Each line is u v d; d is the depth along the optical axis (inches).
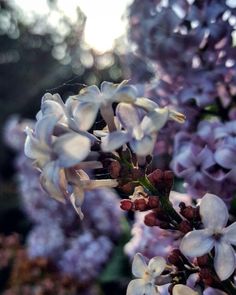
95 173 7.3
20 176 24.2
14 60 89.9
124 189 6.7
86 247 20.6
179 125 11.5
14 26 94.5
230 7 11.9
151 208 6.7
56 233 21.5
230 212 10.7
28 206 23.2
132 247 12.4
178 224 6.9
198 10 12.0
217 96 12.0
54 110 6.4
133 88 6.4
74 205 6.6
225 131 10.2
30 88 81.1
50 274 21.9
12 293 22.0
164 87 12.2
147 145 6.1
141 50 13.1
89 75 46.4
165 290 7.8
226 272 6.4
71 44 69.0
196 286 7.0
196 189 9.9
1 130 72.9
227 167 9.6
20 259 22.5
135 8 13.4
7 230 49.8
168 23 12.3
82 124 6.3
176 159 10.2
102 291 21.1
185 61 12.0
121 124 6.3
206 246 6.5
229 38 11.9
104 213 20.7
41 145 6.1
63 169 6.4
